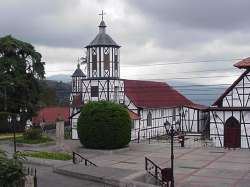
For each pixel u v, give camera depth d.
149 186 24.27
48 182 26.38
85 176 27.22
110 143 43.31
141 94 63.19
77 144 48.66
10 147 45.72
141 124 58.56
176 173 32.34
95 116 43.75
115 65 62.81
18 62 58.41
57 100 98.81
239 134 46.38
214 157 39.72
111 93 61.75
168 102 66.62
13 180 14.79
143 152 43.38
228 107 46.72
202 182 29.19
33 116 62.00
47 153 35.97
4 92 57.09
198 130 68.81
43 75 61.25
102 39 62.53
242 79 46.25
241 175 31.53
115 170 28.44
